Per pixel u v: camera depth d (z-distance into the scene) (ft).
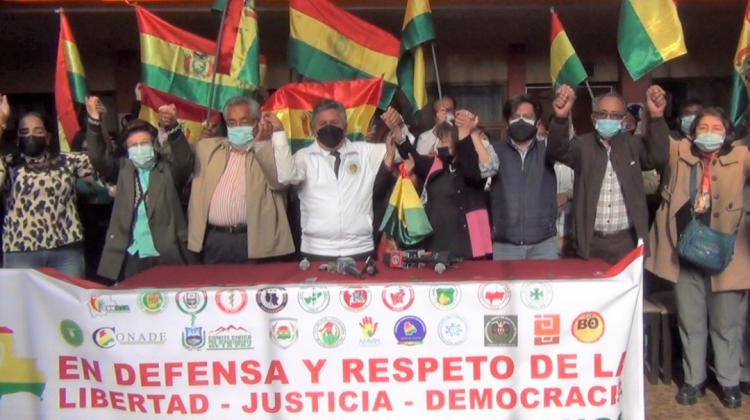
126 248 14.39
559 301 10.23
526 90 27.55
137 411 10.59
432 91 27.27
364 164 13.66
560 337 10.28
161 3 19.75
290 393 10.45
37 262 14.53
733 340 13.84
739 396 13.88
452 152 13.98
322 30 17.30
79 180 15.80
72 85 17.25
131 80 26.11
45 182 14.55
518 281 10.29
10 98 26.96
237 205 13.97
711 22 23.58
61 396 10.71
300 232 15.29
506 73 27.25
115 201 14.43
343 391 10.43
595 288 10.23
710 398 14.37
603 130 13.46
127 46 25.39
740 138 16.46
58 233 14.64
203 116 17.76
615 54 27.48
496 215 14.49
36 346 10.66
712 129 13.17
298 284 10.52
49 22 21.18
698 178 13.58
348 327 10.32
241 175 14.05
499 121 27.66
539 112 14.38
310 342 10.36
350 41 17.38
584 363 10.32
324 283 10.57
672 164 13.96
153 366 10.48
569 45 16.20
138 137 13.94
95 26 21.85
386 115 13.69
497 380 10.36
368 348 10.35
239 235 14.08
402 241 13.39
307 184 13.52
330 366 10.39
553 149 13.46
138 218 14.37
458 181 14.02
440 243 13.89
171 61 17.33
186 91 17.51
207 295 10.36
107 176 14.84
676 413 13.66
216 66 15.98
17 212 14.52
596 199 13.74
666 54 15.25
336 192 13.38
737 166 13.46
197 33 23.41
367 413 10.46
